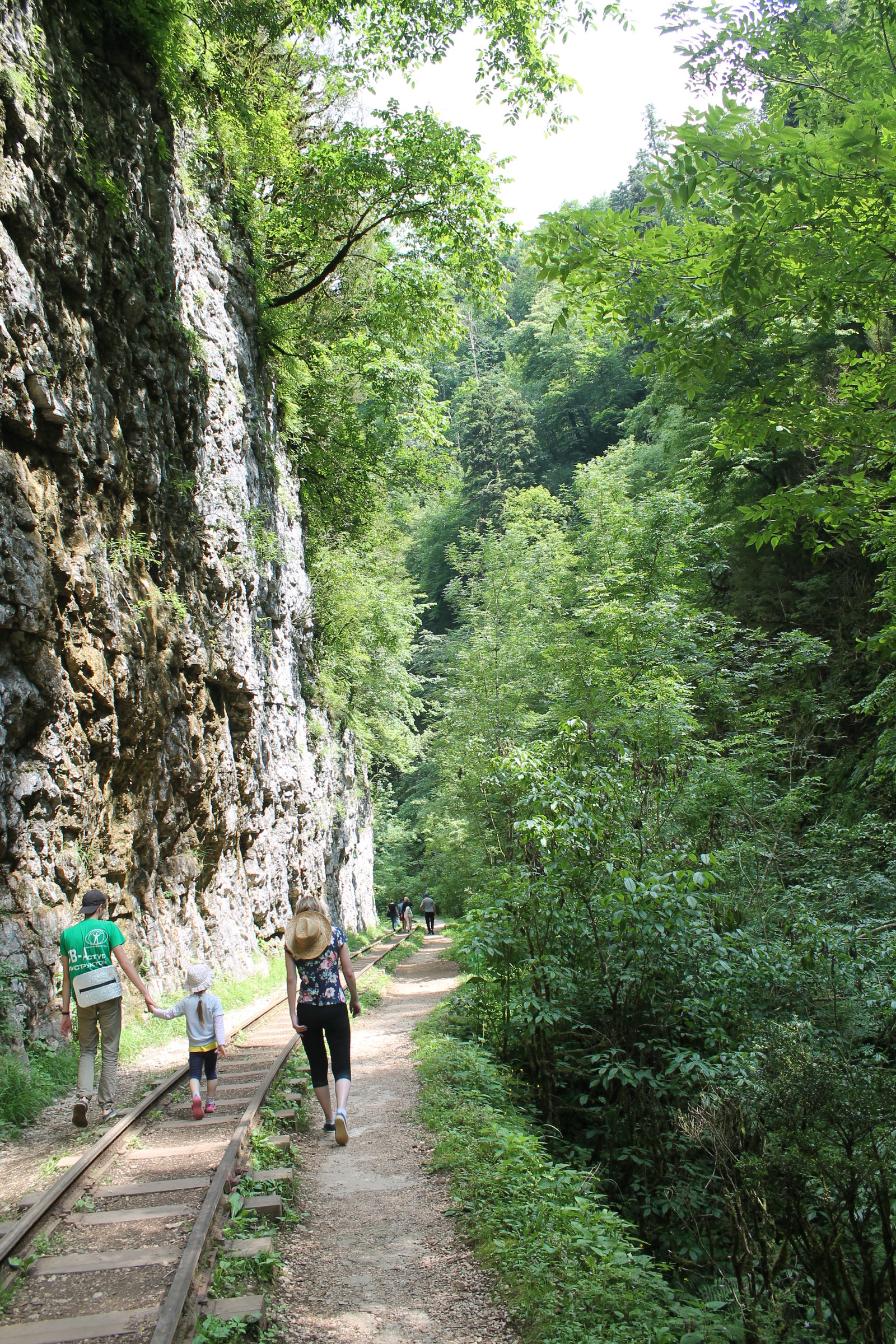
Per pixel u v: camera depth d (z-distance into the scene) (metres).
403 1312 3.87
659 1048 7.72
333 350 25.53
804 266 6.19
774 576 22.39
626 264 6.46
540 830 8.04
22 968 8.34
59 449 9.92
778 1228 4.87
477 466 52.56
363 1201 5.24
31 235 9.46
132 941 11.16
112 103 12.30
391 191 21.12
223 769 15.55
